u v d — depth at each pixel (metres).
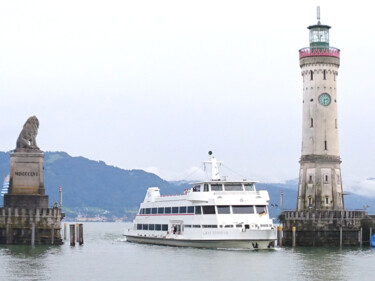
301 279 96.62
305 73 154.75
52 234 137.25
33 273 100.00
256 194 128.88
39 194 138.50
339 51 155.00
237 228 125.75
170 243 139.62
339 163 153.50
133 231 158.62
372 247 142.88
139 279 96.00
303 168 153.88
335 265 110.62
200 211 129.38
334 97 153.88
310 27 155.12
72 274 100.19
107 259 118.56
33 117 140.00
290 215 145.88
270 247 129.88
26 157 138.62
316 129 152.62
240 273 101.06
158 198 146.88
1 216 135.38
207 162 135.25
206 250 128.25
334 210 147.00
